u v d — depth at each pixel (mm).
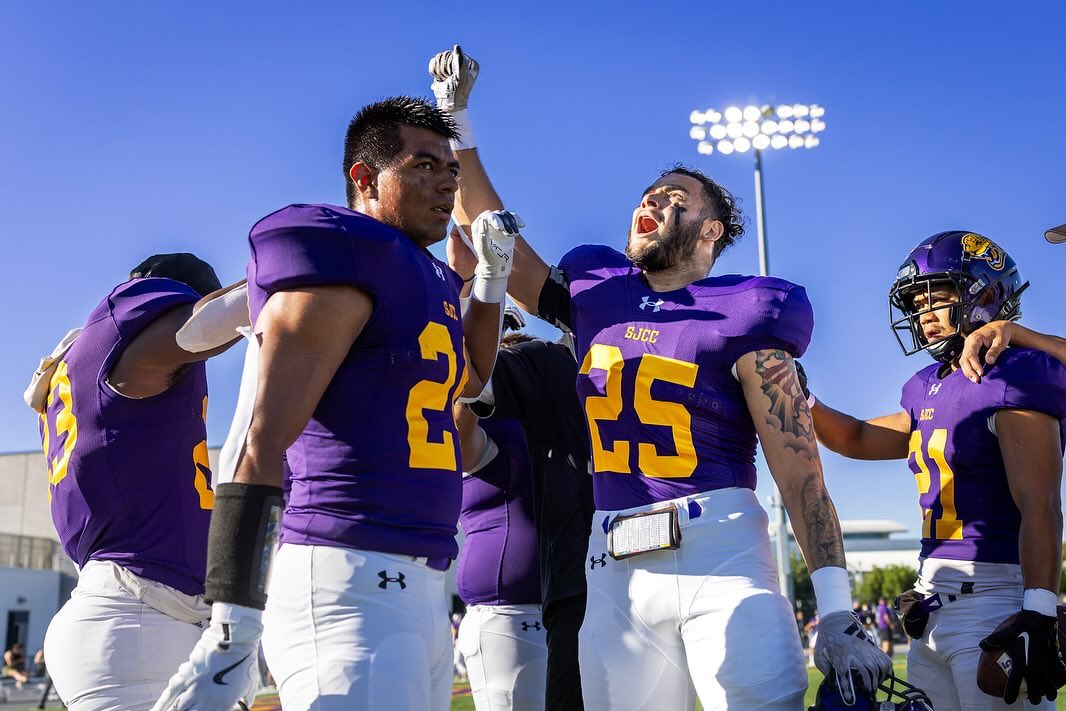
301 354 1994
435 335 2221
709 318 2658
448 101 3326
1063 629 3064
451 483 2207
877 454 3713
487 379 2756
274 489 1912
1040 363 3182
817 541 2490
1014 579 3186
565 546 3418
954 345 3443
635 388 2650
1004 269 3426
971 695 3176
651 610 2525
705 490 2564
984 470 3258
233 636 1824
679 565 2500
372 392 2104
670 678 2535
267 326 2021
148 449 2766
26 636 32062
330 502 2043
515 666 3637
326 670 1939
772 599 2451
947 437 3338
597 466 2729
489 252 2617
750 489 2648
